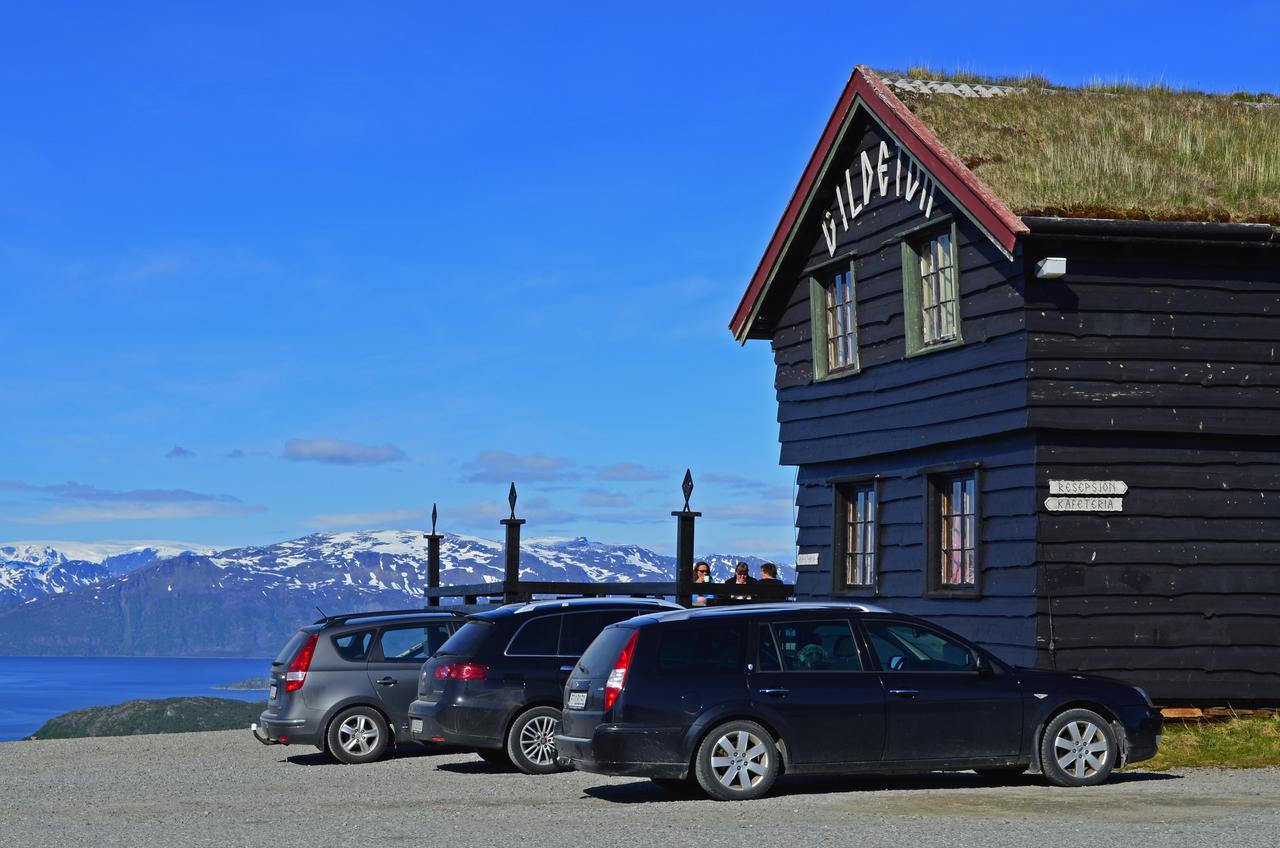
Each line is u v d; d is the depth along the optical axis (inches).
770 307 897.5
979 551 692.7
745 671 472.4
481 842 380.5
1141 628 652.7
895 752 475.8
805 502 869.8
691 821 416.8
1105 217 658.8
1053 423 651.5
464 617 679.7
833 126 812.0
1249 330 674.2
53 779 608.1
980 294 693.3
